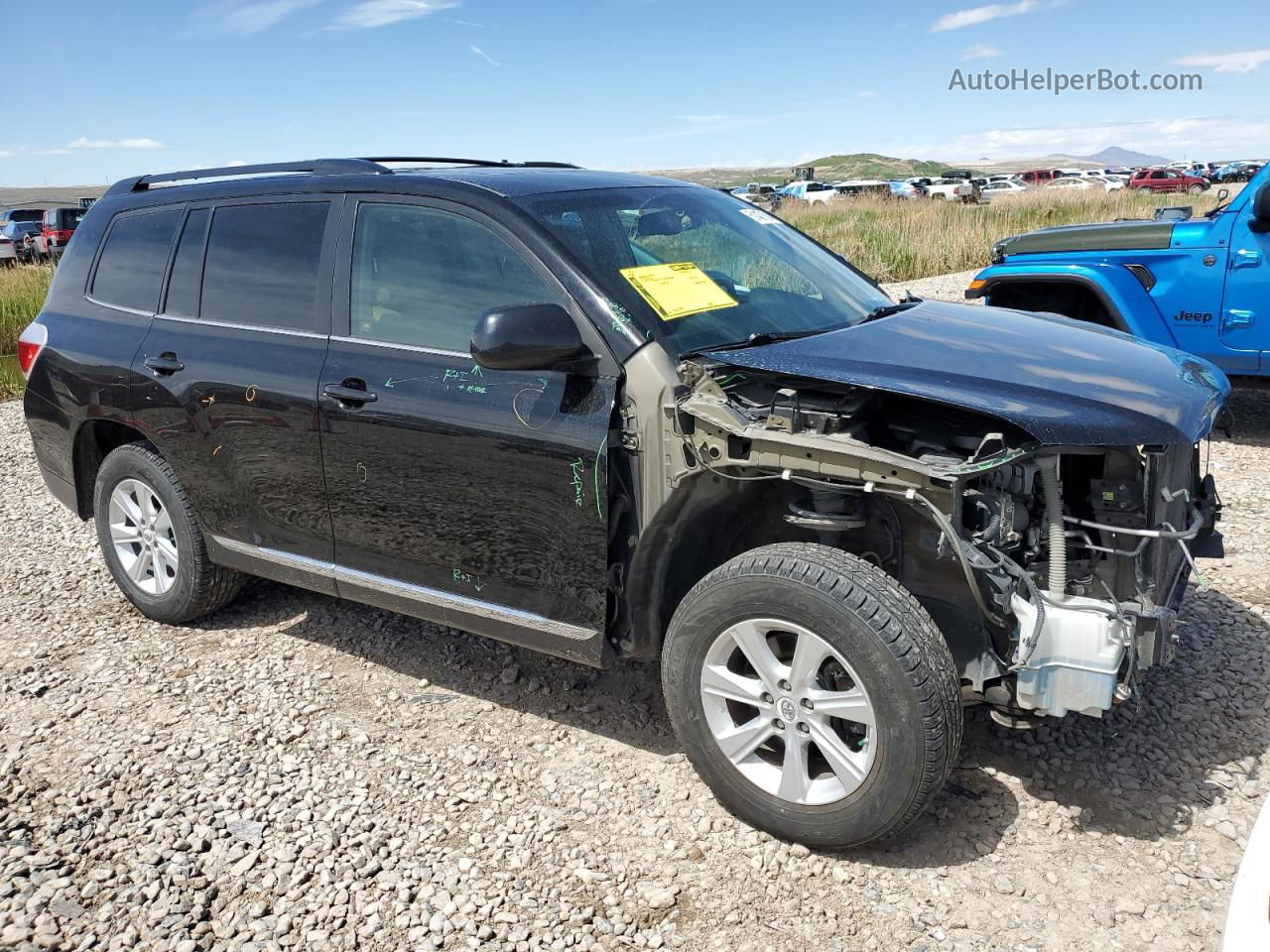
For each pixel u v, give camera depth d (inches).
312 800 125.5
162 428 163.6
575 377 120.7
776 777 114.5
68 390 177.0
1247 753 128.8
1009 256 294.5
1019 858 111.3
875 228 798.5
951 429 113.0
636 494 118.6
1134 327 270.2
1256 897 70.4
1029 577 105.4
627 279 125.7
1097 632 102.8
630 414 117.1
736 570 111.1
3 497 269.9
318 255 146.8
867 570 105.4
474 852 115.4
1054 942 99.3
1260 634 159.3
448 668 160.1
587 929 103.0
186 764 134.4
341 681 156.8
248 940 102.7
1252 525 207.2
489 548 130.5
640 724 142.3
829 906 105.1
